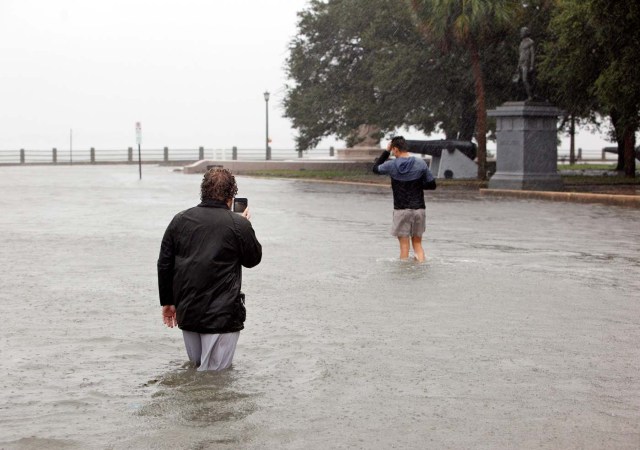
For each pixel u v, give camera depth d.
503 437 5.51
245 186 41.97
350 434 5.57
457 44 45.69
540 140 36.66
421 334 8.58
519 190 34.84
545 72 44.06
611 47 39.06
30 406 6.16
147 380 6.85
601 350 7.92
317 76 64.38
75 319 9.38
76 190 36.72
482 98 44.25
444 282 11.84
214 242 6.99
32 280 12.20
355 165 63.16
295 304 10.23
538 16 47.66
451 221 22.12
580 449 5.29
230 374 7.01
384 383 6.79
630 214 24.58
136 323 9.18
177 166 78.69
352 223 21.42
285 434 5.57
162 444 5.37
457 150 48.44
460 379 6.91
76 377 6.96
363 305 10.15
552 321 9.23
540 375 7.04
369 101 60.38
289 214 24.36
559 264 13.74
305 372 7.10
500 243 16.88
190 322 7.02
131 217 23.14
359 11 59.06
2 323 9.16
